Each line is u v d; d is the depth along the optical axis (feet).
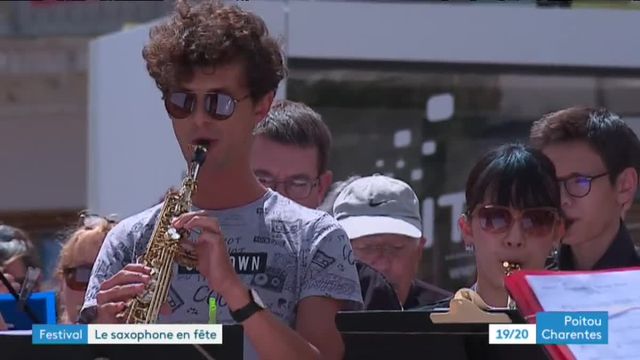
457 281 68.03
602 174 44.32
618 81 68.90
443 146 69.46
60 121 150.41
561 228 40.98
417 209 52.85
